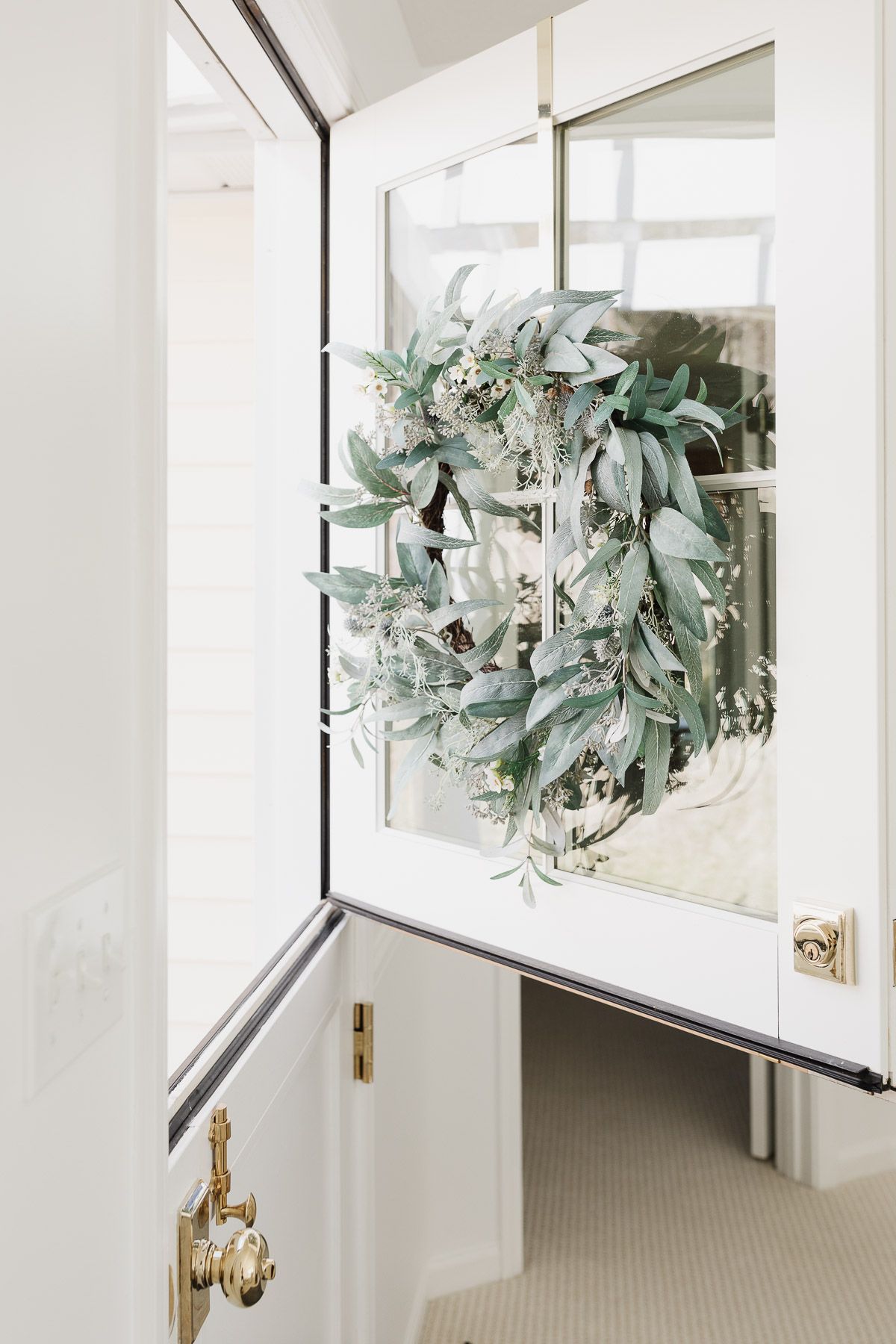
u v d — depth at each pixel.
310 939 1.30
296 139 1.35
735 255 0.96
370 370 1.11
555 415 0.97
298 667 1.39
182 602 2.03
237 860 2.01
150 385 0.67
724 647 0.98
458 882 1.21
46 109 0.54
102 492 0.61
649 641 0.92
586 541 0.97
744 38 0.93
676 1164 2.38
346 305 1.30
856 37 0.85
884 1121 2.34
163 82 0.68
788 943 0.93
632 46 1.00
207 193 2.02
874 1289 1.91
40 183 0.54
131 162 0.65
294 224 1.36
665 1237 2.10
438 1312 1.89
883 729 0.86
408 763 1.11
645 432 0.91
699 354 0.99
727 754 0.99
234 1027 1.04
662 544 0.89
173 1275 0.79
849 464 0.87
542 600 1.11
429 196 1.20
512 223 1.12
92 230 0.60
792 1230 2.11
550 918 1.12
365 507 1.10
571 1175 2.35
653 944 1.03
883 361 0.85
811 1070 0.92
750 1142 2.48
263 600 1.43
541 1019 3.33
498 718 1.01
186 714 2.02
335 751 1.35
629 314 1.03
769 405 0.94
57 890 0.56
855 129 0.86
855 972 0.89
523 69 1.09
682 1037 3.14
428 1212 1.93
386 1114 1.61
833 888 0.90
